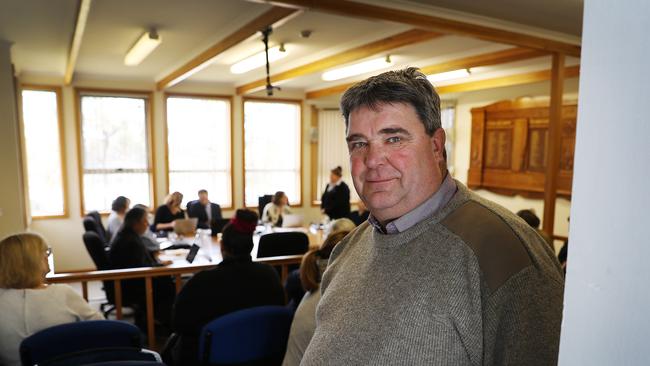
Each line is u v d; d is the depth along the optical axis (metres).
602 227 0.33
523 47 3.62
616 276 0.32
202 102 6.66
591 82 0.34
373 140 0.76
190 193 6.67
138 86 6.15
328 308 0.86
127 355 1.49
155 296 3.34
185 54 4.56
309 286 1.58
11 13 3.10
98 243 3.84
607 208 0.33
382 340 0.69
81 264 5.92
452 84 6.46
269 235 3.86
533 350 0.60
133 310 4.08
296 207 7.45
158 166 6.37
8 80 4.00
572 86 5.33
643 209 0.30
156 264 3.60
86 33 3.70
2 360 1.68
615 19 0.32
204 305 2.08
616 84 0.32
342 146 7.56
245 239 2.17
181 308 2.08
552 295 0.63
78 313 1.83
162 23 3.42
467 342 0.63
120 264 3.51
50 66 5.15
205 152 6.73
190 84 6.51
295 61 4.93
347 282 0.84
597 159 0.34
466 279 0.64
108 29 3.58
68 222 5.84
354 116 0.79
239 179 6.98
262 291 2.20
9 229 4.07
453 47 4.26
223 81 6.59
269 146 7.23
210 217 6.02
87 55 4.62
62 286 1.85
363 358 0.70
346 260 0.93
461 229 0.69
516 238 0.66
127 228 3.60
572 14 3.14
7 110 4.02
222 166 6.87
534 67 5.29
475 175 6.70
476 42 4.04
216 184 6.85
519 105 6.00
